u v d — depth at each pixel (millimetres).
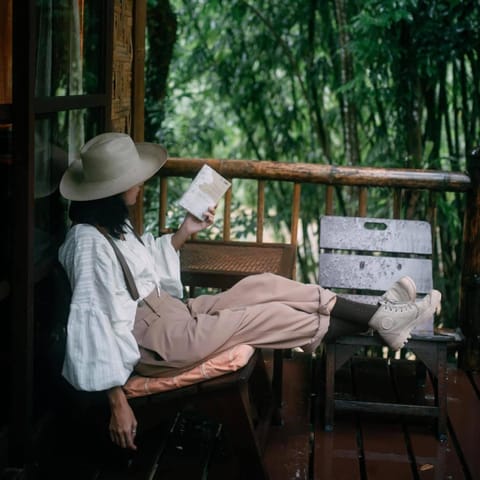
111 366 2900
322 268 3934
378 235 3988
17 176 2770
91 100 3521
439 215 5887
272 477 3281
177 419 3740
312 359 4492
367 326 3471
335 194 6805
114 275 3006
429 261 3920
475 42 5633
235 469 3328
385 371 4371
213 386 2982
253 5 6887
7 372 2896
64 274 3320
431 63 5629
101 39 3723
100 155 3053
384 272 3916
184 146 7035
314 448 3553
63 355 3480
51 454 3309
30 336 2875
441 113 6008
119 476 3254
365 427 3756
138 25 4371
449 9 5562
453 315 5988
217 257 3922
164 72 6250
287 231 7461
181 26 7066
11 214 2820
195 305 3402
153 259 3406
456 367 4516
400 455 3518
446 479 3328
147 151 3348
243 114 7348
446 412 3631
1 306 2844
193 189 3473
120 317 2947
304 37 6645
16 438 2902
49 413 3260
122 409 2959
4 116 2676
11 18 2926
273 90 6984
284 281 3412
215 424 3699
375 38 5605
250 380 3631
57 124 3232
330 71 6578
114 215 3078
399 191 4430
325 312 3338
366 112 7000
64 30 3260
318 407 3893
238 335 3146
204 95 7258
